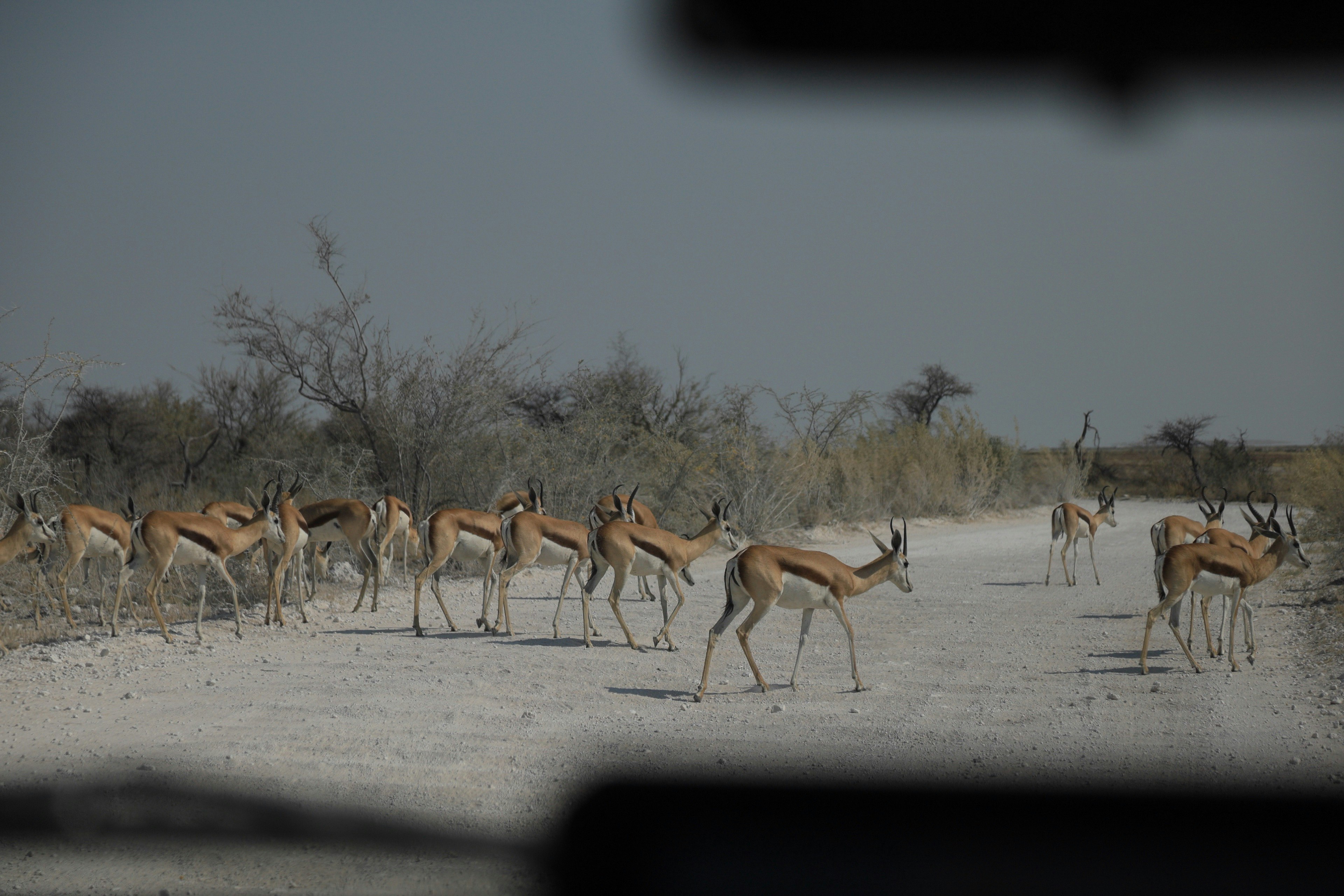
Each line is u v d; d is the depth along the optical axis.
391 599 16.83
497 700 9.66
